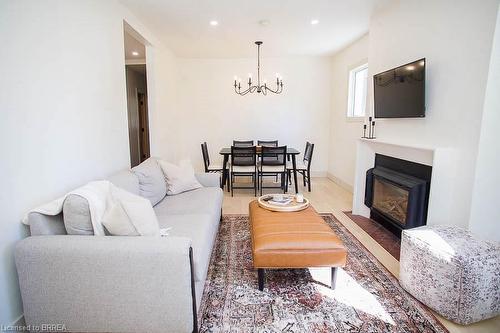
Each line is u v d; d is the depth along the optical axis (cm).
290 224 227
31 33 178
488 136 212
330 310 189
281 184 541
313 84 618
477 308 172
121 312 155
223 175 520
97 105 262
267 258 199
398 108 298
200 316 183
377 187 343
